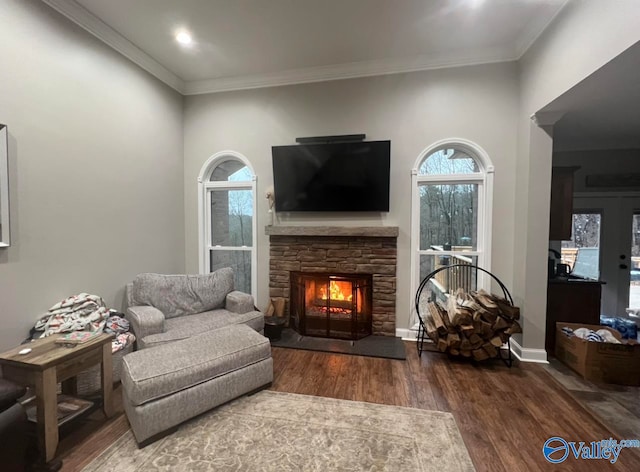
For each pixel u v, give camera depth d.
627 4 1.66
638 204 4.00
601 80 2.04
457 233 3.30
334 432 1.82
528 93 2.77
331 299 3.46
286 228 3.46
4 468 1.38
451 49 3.03
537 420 1.96
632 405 2.13
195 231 3.88
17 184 2.09
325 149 3.35
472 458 1.63
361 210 3.35
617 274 4.09
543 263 2.76
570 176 3.09
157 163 3.42
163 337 2.40
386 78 3.28
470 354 2.71
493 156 3.07
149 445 1.72
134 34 2.80
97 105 2.68
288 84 3.53
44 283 2.28
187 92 3.81
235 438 1.77
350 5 2.40
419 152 3.24
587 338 2.69
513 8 2.39
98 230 2.72
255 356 2.24
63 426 1.77
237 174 3.85
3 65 2.00
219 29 2.72
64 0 2.33
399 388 2.33
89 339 1.88
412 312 3.33
